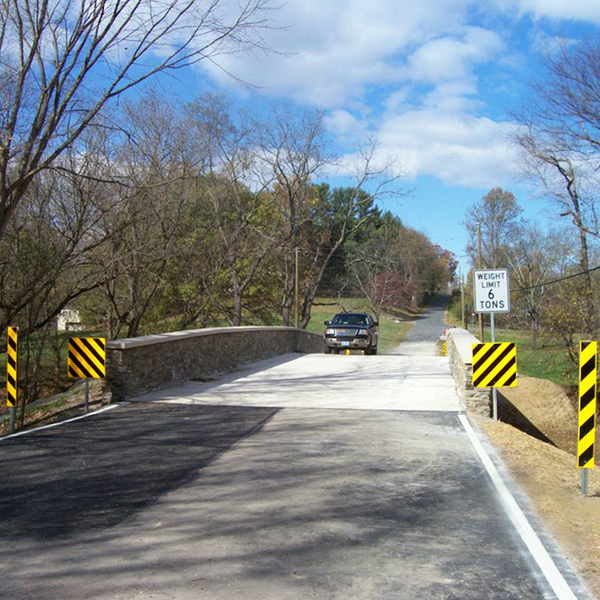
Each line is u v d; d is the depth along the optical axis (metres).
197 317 31.81
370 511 5.69
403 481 6.69
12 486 6.42
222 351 16.75
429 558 4.62
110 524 5.29
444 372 16.56
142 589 4.05
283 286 43.00
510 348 10.16
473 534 5.15
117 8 12.13
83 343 10.63
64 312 23.92
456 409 10.99
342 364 18.66
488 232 68.06
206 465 7.25
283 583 4.15
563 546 4.94
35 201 18.36
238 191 36.81
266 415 10.34
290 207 38.78
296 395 12.48
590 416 6.63
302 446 8.22
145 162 22.02
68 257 18.22
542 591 4.07
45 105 12.59
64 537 4.99
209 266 31.52
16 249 17.31
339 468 7.18
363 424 9.67
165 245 23.38
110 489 6.31
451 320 84.75
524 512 5.76
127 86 12.75
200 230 28.73
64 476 6.79
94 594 3.97
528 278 57.47
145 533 5.08
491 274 11.21
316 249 45.38
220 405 11.27
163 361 13.23
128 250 21.67
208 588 4.06
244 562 4.50
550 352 29.11
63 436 8.75
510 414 18.00
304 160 38.00
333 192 68.31
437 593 4.02
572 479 7.15
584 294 27.78
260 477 6.77
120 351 11.62
